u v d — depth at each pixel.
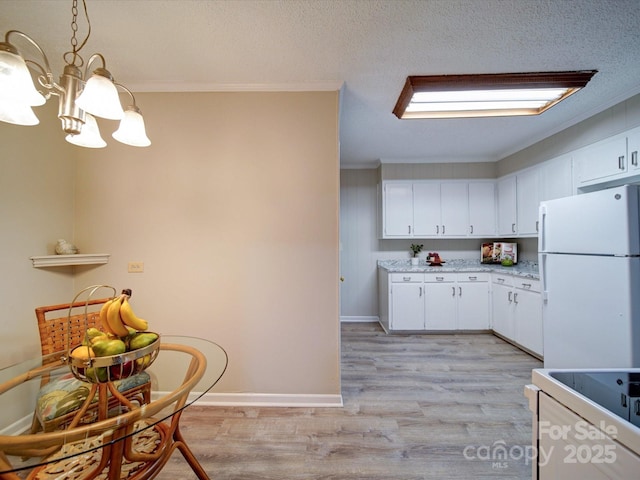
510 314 3.19
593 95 2.21
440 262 3.96
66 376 1.19
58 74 1.92
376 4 1.38
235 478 1.38
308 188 2.05
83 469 0.98
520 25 1.51
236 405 2.01
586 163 2.53
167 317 2.06
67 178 2.01
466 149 3.56
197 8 1.39
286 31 1.55
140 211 2.06
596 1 1.36
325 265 2.04
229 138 2.06
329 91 2.05
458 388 2.23
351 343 3.29
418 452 1.55
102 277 2.06
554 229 2.19
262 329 2.04
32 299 1.78
